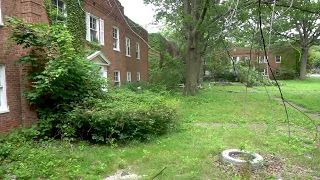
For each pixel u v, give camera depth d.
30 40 6.86
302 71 38.09
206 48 19.39
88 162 5.20
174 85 20.80
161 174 4.54
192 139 6.77
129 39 19.00
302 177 4.47
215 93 20.03
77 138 7.00
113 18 15.57
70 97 7.55
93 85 8.34
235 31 9.36
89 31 12.48
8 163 5.12
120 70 16.98
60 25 7.16
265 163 5.05
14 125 7.39
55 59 7.09
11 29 7.02
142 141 6.71
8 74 7.27
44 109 7.47
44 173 4.56
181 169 4.74
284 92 21.08
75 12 11.09
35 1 7.68
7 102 7.23
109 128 6.51
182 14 15.25
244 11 6.97
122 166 5.00
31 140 6.51
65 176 4.48
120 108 7.11
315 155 5.64
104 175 4.63
